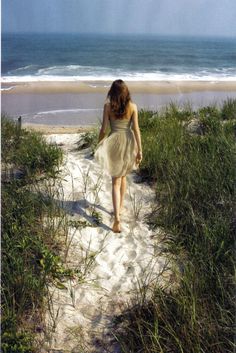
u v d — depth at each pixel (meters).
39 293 2.91
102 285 3.24
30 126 8.24
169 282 3.17
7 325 2.67
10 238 3.40
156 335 2.53
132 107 3.96
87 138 6.15
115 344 2.70
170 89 13.51
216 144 5.19
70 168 5.15
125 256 3.62
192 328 2.54
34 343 2.65
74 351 2.65
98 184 4.82
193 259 3.28
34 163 4.96
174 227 3.82
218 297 2.83
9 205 3.87
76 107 10.43
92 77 16.39
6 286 2.89
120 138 3.97
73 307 2.99
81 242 3.74
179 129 5.97
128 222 4.14
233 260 3.16
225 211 3.86
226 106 7.57
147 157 5.06
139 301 2.95
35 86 12.84
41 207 4.05
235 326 2.58
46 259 3.24
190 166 4.67
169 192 4.29
